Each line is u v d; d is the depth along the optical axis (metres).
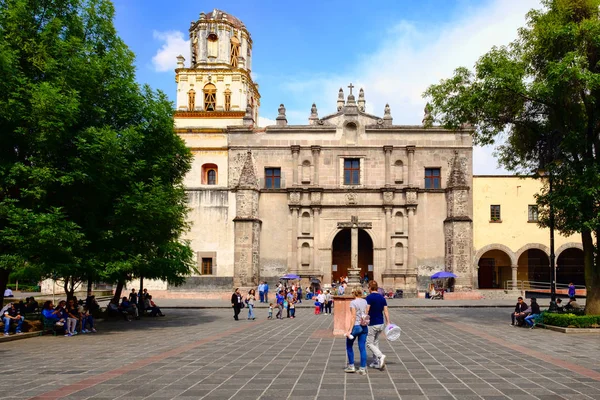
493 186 53.62
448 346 18.88
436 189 53.03
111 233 25.28
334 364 14.87
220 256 53.12
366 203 53.38
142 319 32.09
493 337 21.70
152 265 31.30
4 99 22.66
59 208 22.88
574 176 24.92
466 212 51.91
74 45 25.00
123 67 27.17
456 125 30.77
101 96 26.19
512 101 27.98
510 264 56.81
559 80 23.98
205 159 54.91
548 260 56.47
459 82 29.61
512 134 30.42
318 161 54.06
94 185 24.56
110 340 21.12
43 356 16.56
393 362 15.25
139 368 14.17
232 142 54.56
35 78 24.52
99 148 23.56
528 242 52.91
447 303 44.19
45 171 22.45
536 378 12.80
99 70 25.16
